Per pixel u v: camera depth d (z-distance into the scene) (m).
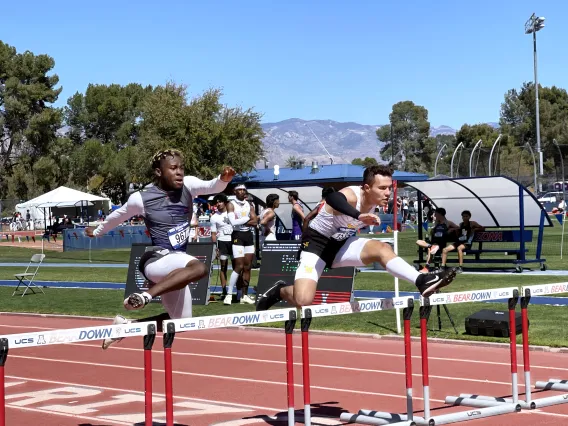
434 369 9.42
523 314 7.22
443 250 19.59
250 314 5.74
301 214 17.81
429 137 115.00
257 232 23.30
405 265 6.18
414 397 8.06
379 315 13.57
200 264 5.63
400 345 11.12
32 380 9.58
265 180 41.62
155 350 11.53
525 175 62.69
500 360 9.79
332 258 6.56
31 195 69.25
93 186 76.00
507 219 20.59
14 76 69.94
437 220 20.09
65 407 8.04
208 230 32.34
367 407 7.69
